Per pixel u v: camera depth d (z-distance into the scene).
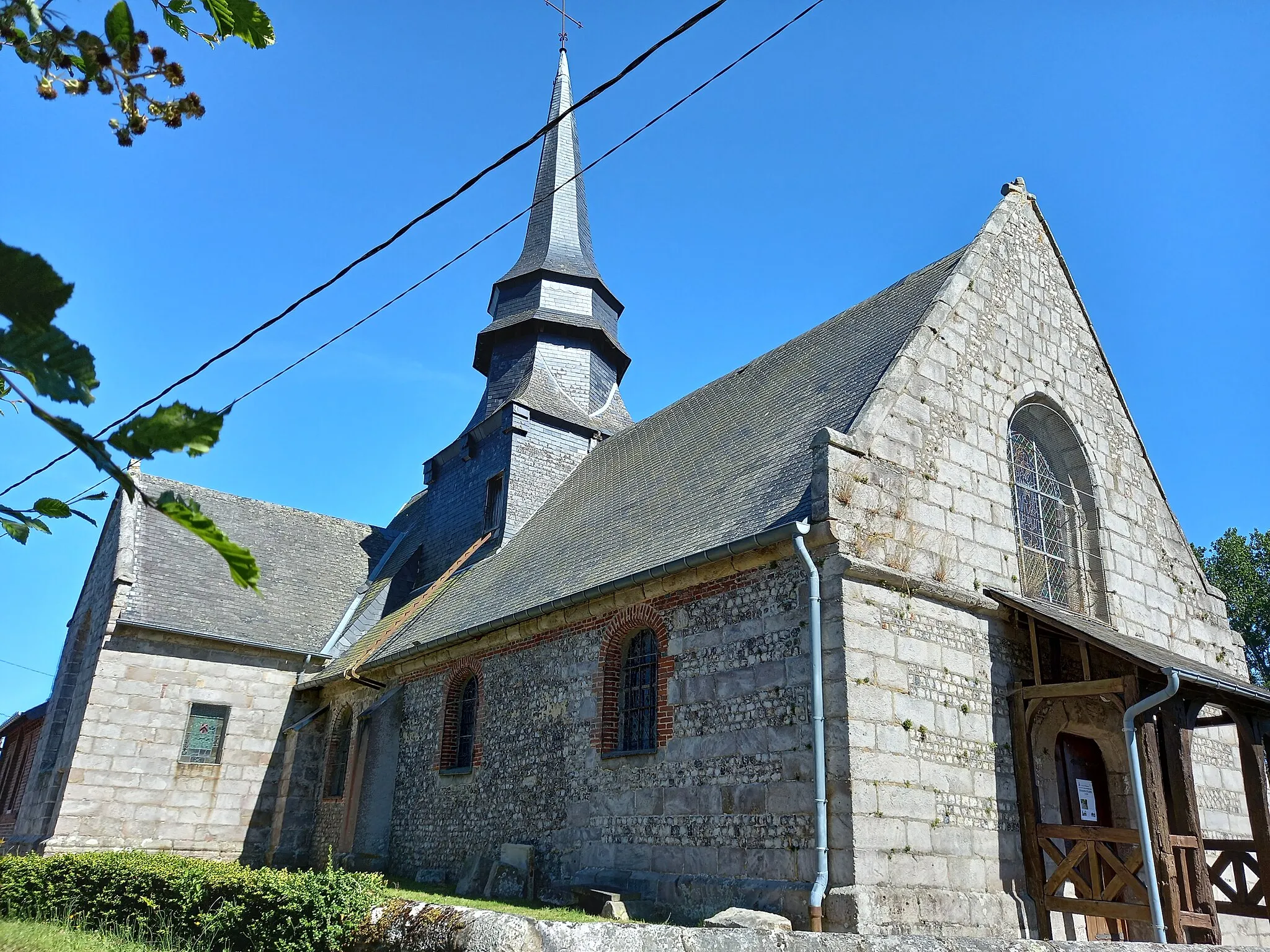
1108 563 13.30
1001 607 11.19
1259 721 10.95
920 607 10.36
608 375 23.44
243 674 18.98
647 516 14.19
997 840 10.09
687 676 11.03
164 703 17.97
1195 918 9.11
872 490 10.41
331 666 19.38
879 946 5.12
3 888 10.02
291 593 20.98
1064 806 11.30
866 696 9.38
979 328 12.88
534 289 23.19
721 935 5.01
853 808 8.81
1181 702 10.12
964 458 11.86
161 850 17.12
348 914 6.32
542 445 20.27
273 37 2.67
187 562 20.08
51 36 2.55
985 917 9.52
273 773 18.72
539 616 13.45
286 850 17.84
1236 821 13.22
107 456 1.88
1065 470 13.91
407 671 16.88
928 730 9.84
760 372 16.58
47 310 1.88
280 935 6.80
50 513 2.63
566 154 25.64
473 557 19.47
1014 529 12.26
